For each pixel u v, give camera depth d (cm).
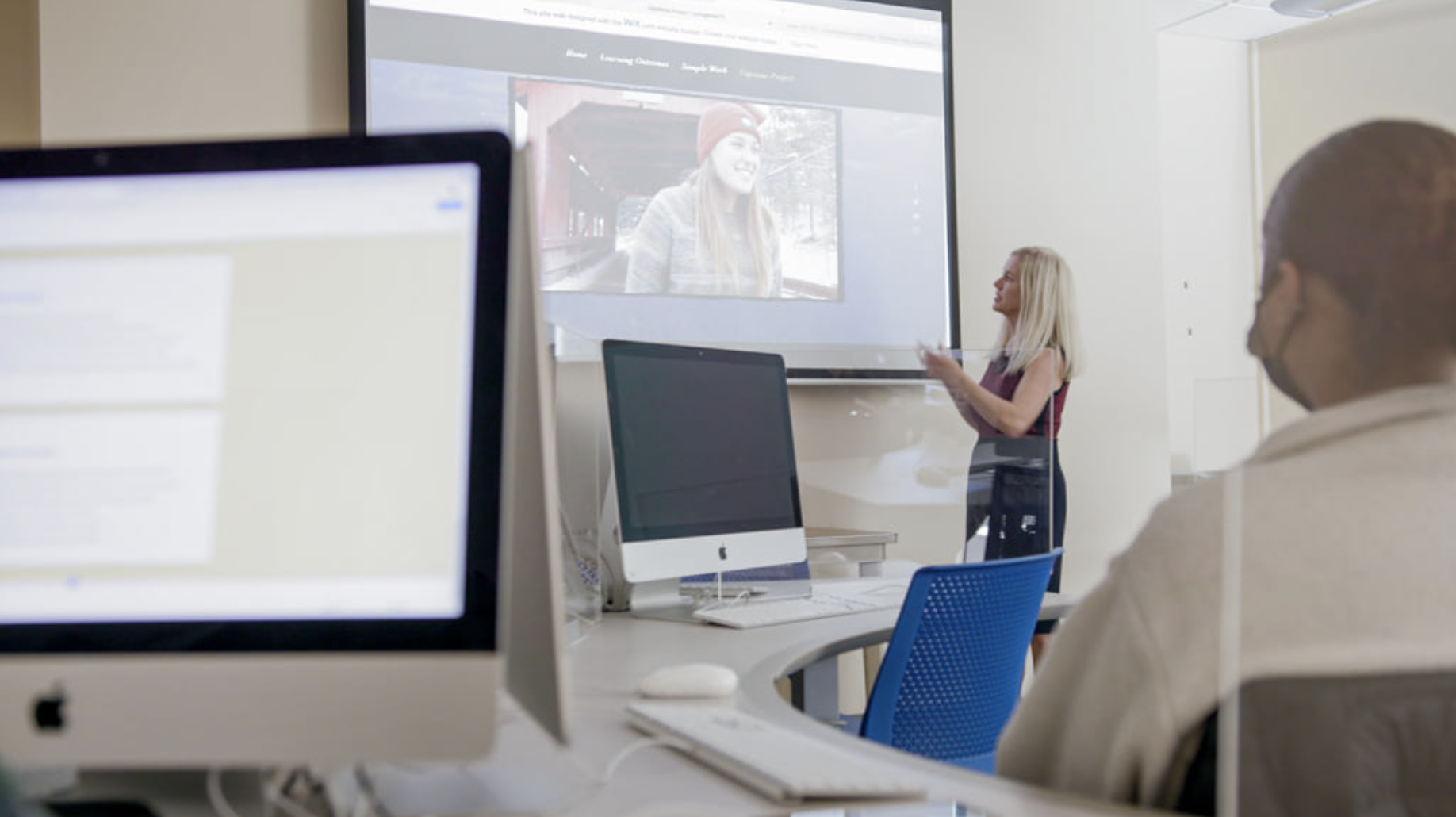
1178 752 64
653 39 305
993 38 355
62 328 72
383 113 279
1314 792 59
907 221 335
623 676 124
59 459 71
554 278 293
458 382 71
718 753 81
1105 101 370
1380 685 59
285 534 70
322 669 68
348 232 73
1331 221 64
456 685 67
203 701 68
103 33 264
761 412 200
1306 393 66
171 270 73
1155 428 376
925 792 72
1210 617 63
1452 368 63
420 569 69
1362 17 458
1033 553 213
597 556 171
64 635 69
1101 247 369
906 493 217
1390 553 60
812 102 324
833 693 181
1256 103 505
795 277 320
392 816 70
